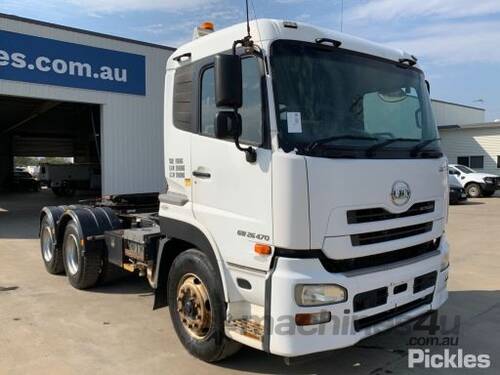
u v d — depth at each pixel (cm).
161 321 564
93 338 511
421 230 432
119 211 731
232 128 364
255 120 372
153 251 559
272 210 360
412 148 427
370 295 378
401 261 411
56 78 1529
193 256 445
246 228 383
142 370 436
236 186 390
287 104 364
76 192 3297
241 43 374
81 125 3155
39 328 541
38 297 661
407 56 468
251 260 379
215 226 413
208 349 434
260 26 372
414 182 416
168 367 442
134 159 1741
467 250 1006
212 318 426
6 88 1428
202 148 427
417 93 465
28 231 1339
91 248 672
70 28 1551
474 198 2580
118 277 708
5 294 676
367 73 418
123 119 1705
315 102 378
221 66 348
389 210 394
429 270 431
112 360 457
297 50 379
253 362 451
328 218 359
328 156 363
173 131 468
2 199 2745
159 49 1783
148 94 1764
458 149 3309
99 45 1623
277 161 354
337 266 371
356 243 374
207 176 422
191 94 444
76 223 682
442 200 455
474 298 659
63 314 589
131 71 1712
